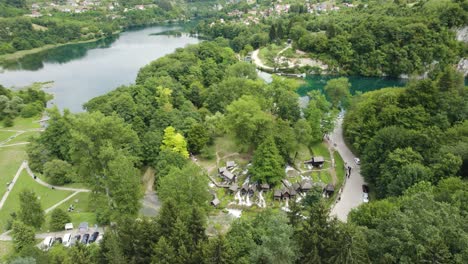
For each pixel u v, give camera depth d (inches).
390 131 3297.2
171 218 2001.7
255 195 3489.2
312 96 4916.3
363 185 3430.1
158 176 3710.6
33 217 2849.4
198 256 1736.0
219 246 1702.8
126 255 1925.4
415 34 7721.5
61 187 3939.5
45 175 4023.1
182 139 4119.1
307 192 3275.1
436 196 2196.1
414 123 3457.2
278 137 3878.0
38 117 6269.7
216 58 7726.4
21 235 2588.6
